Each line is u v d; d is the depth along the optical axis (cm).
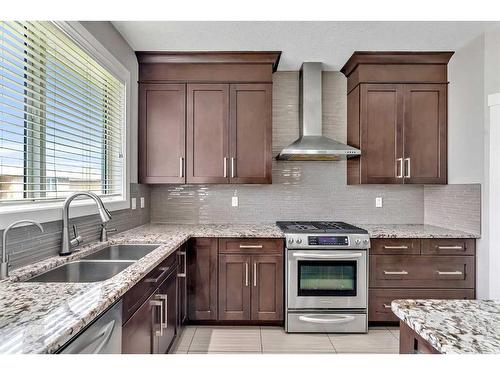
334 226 306
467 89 282
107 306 114
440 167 309
